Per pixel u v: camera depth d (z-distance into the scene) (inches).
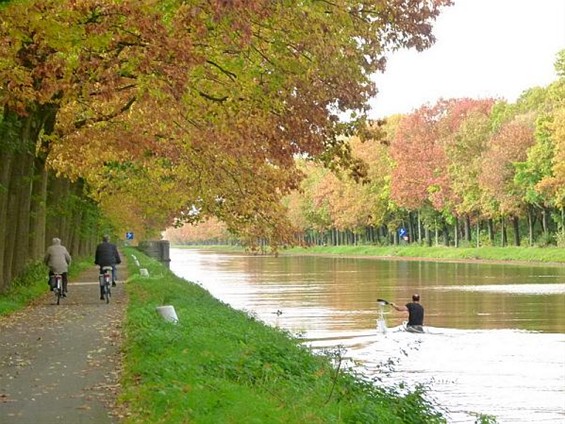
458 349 1024.9
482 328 1236.5
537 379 820.6
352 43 823.7
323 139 886.4
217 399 427.5
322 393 535.2
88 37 708.7
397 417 538.6
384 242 5546.3
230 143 1005.2
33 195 1371.8
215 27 757.3
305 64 796.6
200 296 1339.8
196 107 914.1
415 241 5201.8
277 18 748.6
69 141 1151.0
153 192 1754.4
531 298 1712.6
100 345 690.2
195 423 385.7
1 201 1092.5
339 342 1099.3
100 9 717.3
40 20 680.4
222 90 886.4
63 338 741.3
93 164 1450.5
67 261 1125.1
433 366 902.4
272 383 518.9
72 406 446.9
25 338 744.3
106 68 783.1
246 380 526.6
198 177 1259.8
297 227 1229.7
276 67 804.0
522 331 1193.4
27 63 829.2
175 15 719.1
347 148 916.0
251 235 1221.1
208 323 820.0
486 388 778.8
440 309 1537.9
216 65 832.3
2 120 1070.4
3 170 1082.7
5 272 1144.2
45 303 1123.3
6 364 593.3
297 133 858.1
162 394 437.4
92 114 1134.4
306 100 834.8
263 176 1183.6
